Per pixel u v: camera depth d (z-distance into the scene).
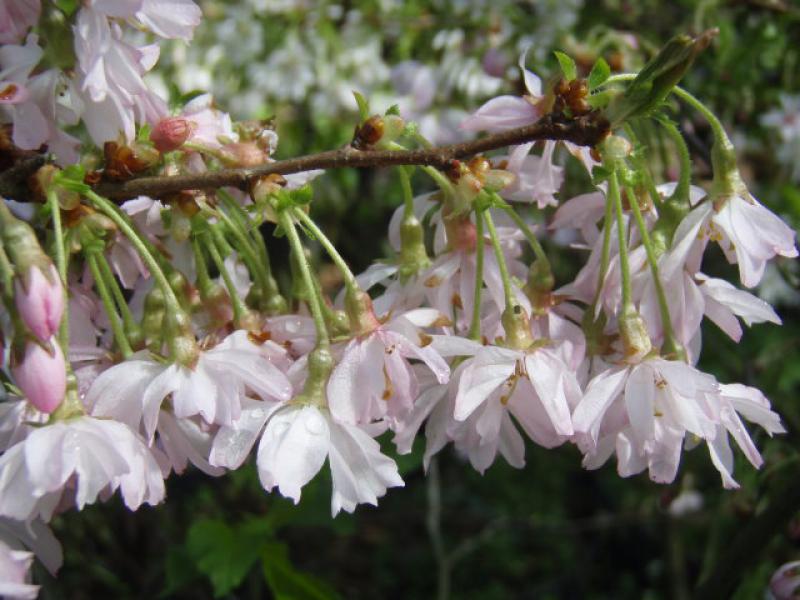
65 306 0.19
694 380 0.20
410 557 0.83
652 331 0.21
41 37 0.21
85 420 0.19
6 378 0.23
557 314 0.22
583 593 0.84
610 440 0.21
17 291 0.18
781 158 0.50
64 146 0.22
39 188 0.20
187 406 0.19
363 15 0.57
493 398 0.21
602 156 0.21
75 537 0.46
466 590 0.83
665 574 0.79
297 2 0.58
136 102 0.22
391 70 0.56
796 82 0.50
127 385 0.19
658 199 0.22
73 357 0.21
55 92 0.21
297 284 0.23
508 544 0.86
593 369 0.22
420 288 0.23
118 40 0.21
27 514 0.18
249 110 0.57
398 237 0.24
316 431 0.20
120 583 0.47
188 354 0.20
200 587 0.47
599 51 0.42
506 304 0.21
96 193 0.21
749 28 0.46
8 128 0.22
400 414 0.20
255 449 0.28
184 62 0.54
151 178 0.21
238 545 0.31
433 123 0.50
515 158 0.23
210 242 0.22
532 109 0.22
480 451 0.21
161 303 0.22
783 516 0.28
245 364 0.20
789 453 0.33
